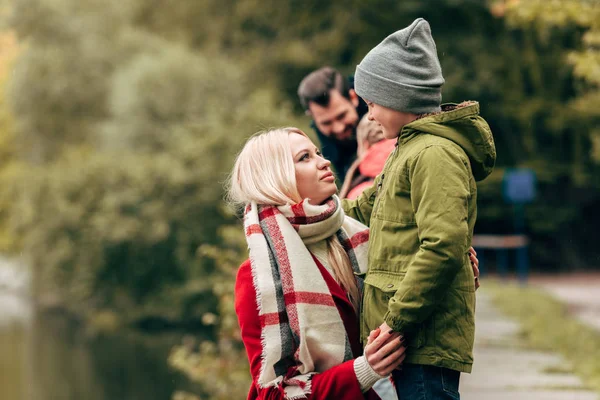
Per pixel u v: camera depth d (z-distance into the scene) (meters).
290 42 33.34
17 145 48.69
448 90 30.36
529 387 8.82
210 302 31.73
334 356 3.41
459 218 3.19
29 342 34.06
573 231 32.69
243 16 35.19
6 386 25.73
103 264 34.34
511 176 24.39
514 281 27.47
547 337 12.65
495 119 31.50
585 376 9.41
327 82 5.48
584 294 22.86
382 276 3.39
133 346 31.22
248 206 3.64
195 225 31.19
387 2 31.50
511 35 31.11
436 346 3.28
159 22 42.69
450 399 3.32
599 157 17.66
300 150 3.62
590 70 9.73
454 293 3.31
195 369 10.75
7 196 46.19
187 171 31.14
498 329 13.66
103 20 46.66
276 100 32.22
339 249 3.61
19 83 45.84
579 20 9.35
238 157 3.69
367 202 3.92
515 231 32.81
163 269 33.25
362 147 5.13
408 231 3.35
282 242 3.46
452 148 3.29
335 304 3.47
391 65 3.44
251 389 3.64
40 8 45.81
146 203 32.19
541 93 30.59
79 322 37.88
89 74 45.47
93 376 26.59
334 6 32.66
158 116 35.34
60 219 35.88
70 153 41.06
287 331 3.40
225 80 34.25
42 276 39.12
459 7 31.05
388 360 3.26
